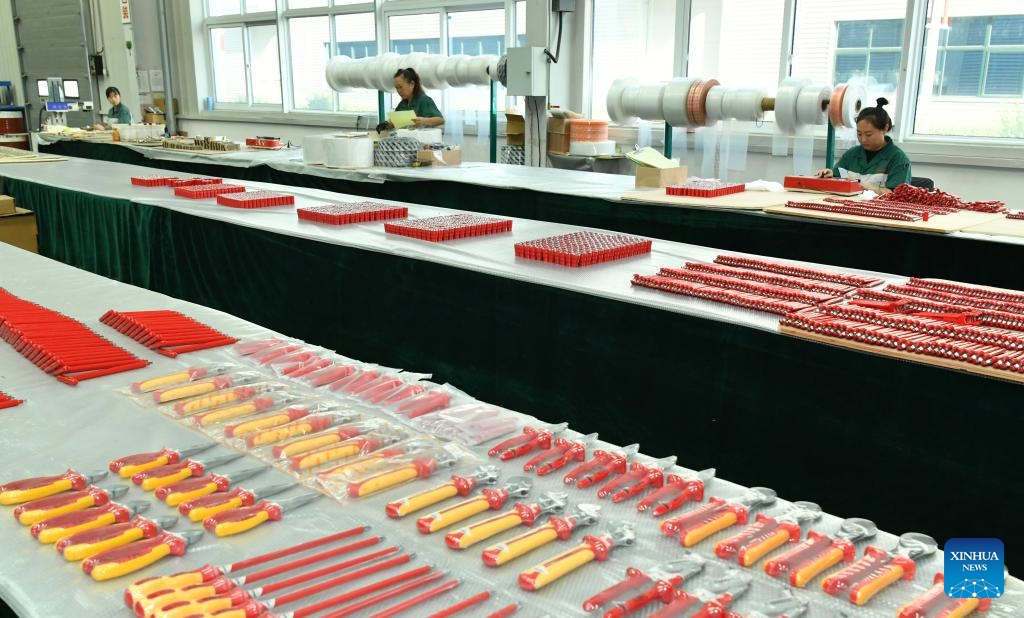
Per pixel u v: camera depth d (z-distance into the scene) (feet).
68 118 33.47
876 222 9.48
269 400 4.70
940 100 17.34
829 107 13.37
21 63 35.53
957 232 9.09
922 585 3.02
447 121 25.12
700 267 7.80
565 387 7.73
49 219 14.33
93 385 5.01
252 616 2.78
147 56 34.12
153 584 2.92
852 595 2.89
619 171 19.62
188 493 3.63
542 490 3.77
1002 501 5.37
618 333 7.13
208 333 5.95
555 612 2.88
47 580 3.04
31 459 4.02
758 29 19.30
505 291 7.93
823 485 6.20
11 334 5.82
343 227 10.26
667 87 14.70
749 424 6.50
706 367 6.62
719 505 3.56
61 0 33.04
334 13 28.63
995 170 16.34
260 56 31.94
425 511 3.59
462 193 14.21
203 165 19.13
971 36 16.57
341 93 29.63
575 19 21.52
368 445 4.17
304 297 10.09
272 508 3.51
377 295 9.21
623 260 8.44
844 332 5.74
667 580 2.98
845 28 18.07
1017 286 8.76
